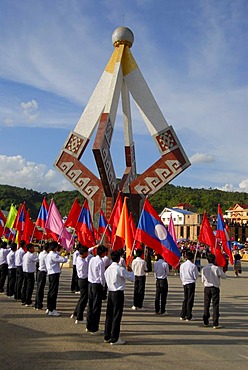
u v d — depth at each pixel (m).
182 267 12.19
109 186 25.41
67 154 27.52
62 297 15.62
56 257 11.92
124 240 13.32
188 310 11.94
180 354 8.27
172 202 108.56
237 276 29.72
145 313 12.96
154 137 26.59
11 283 15.65
